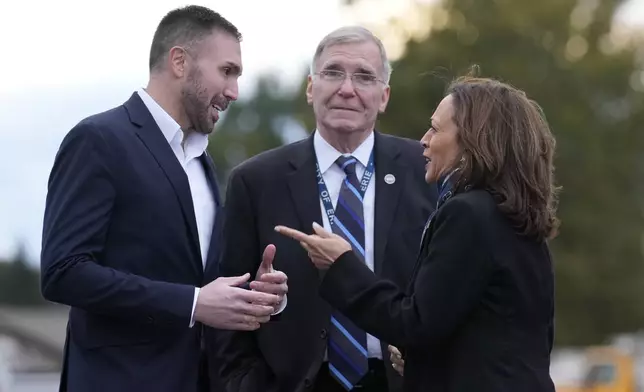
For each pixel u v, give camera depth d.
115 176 8.16
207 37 8.59
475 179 7.41
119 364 8.23
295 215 9.12
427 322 7.14
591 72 53.88
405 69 49.53
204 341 9.12
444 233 7.23
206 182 8.94
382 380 8.87
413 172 9.39
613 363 32.88
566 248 52.94
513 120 7.41
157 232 8.28
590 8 56.19
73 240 7.90
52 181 8.16
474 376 7.15
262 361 9.16
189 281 8.48
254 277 9.23
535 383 7.18
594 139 52.84
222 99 8.69
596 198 53.12
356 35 9.14
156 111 8.57
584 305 52.81
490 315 7.23
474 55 51.12
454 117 7.55
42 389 46.28
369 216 9.15
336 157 9.24
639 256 54.16
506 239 7.25
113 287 7.87
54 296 7.95
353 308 7.55
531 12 53.12
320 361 8.81
